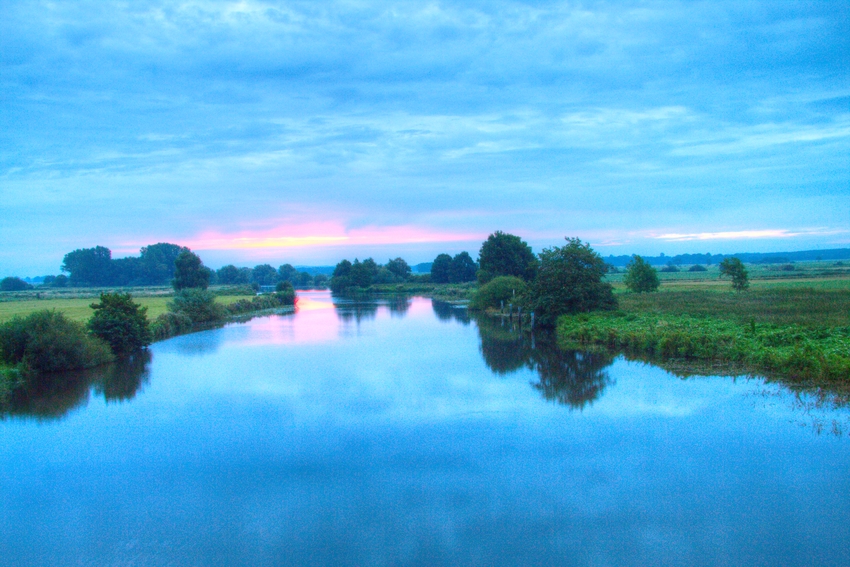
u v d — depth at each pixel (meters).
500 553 12.02
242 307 75.56
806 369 23.97
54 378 30.75
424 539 12.62
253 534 13.07
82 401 25.39
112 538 13.08
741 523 12.90
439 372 29.44
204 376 30.38
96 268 166.00
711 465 15.95
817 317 36.62
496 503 14.19
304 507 14.32
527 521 13.26
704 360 28.88
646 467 15.98
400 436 19.19
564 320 44.22
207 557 12.20
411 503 14.31
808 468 15.54
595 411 21.19
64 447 19.16
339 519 13.66
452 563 11.70
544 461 16.64
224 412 22.88
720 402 21.48
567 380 26.39
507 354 34.66
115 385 28.64
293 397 24.89
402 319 60.91
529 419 20.53
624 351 33.34
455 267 136.25
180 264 94.25
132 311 39.81
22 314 53.53
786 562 11.41
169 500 14.92
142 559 12.20
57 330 32.34
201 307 61.69
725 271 61.47
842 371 22.62
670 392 23.28
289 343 42.62
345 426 20.45
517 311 58.88
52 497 15.28
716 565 11.34
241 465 17.12
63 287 162.12
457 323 55.47
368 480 15.75
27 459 18.11
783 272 114.75
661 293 65.44
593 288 46.59
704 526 12.80
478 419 20.73
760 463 15.94
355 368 31.23
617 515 13.41
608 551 11.95
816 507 13.48
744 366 27.12
